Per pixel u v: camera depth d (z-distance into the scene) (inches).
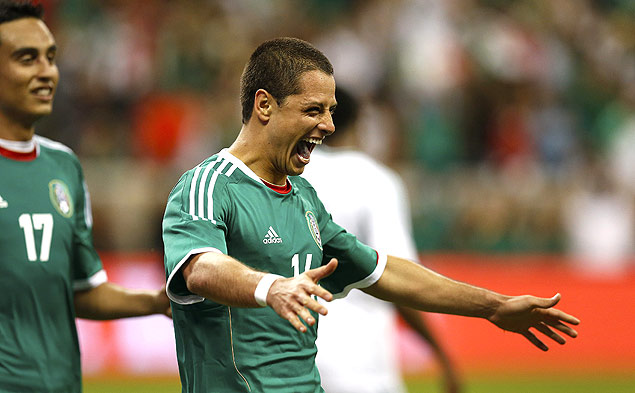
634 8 2433.6
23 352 568.1
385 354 687.1
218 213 468.1
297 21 2300.7
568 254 1800.0
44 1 2177.7
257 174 497.0
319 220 533.0
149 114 2027.6
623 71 2316.7
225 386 477.4
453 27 2231.8
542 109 2155.5
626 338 1592.0
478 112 2130.9
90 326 1469.0
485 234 1777.8
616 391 1381.6
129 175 1770.4
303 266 500.4
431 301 542.9
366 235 690.8
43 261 582.9
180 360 497.4
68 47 2126.0
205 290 431.2
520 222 1796.3
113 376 1457.9
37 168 599.8
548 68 2251.5
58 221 596.1
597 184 1881.2
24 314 573.0
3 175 581.9
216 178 479.2
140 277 1581.0
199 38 2214.6
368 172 694.5
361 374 667.4
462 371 1520.7
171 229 466.3
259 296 410.9
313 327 506.0
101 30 2164.1
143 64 2129.7
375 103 2098.9
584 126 2198.6
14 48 572.4
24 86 576.1
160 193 1752.0
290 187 515.8
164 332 1491.1
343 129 720.3
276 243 487.5
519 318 540.4
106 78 2095.2
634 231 1838.1
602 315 1601.9
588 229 1819.6
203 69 2176.4
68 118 2009.1
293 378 486.9
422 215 1774.1
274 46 491.5
